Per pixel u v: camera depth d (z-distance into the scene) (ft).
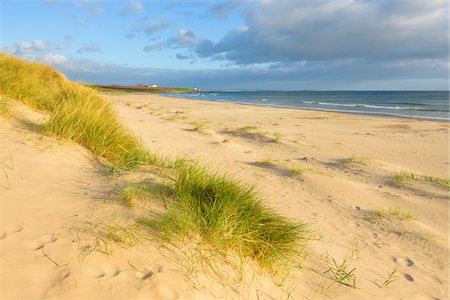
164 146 29.50
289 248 12.17
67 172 13.65
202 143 35.55
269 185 23.11
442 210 21.16
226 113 84.74
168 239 9.72
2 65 27.76
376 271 13.29
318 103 158.40
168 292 7.79
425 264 14.47
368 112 98.48
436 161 35.17
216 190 12.66
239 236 10.67
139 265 8.41
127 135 20.35
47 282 7.22
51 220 9.71
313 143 42.19
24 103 21.45
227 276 9.32
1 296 6.61
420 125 64.08
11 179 11.78
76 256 8.19
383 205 21.47
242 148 36.52
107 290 7.36
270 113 87.97
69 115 17.56
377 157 35.91
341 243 15.43
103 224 9.89
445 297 12.09
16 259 7.70
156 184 13.60
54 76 39.99
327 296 10.80
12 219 9.39
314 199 21.53
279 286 10.27
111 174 14.48
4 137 14.94
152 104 101.71
